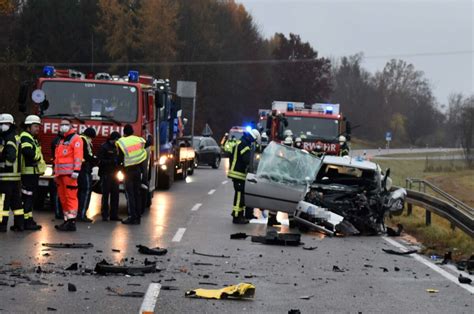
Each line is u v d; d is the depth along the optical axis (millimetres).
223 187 50688
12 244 22016
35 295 15141
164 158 45688
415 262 21953
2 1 68625
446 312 15016
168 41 129625
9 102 69625
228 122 152500
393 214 30031
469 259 21906
